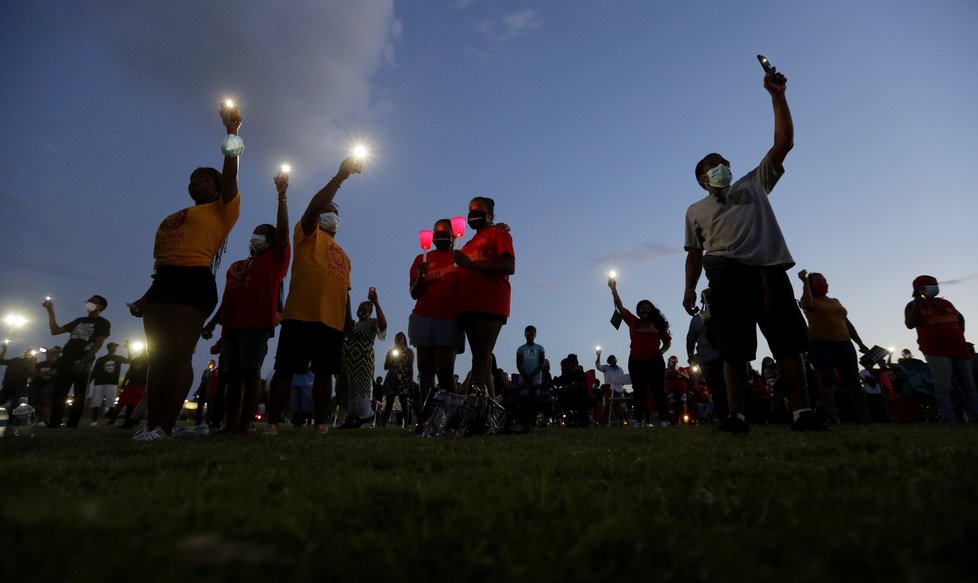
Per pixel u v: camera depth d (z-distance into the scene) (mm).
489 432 4965
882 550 812
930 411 9914
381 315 7266
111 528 817
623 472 1789
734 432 4207
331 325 5492
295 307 5266
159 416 4023
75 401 8750
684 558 839
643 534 948
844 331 7371
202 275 4113
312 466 1999
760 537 924
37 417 9641
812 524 967
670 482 1604
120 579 635
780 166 4480
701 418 13484
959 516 938
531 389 9023
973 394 6977
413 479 1612
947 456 1875
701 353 7180
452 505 1197
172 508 1009
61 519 844
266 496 1246
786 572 754
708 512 1158
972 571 754
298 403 9477
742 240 4293
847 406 9078
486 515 1063
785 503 1143
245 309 4715
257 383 4754
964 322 7172
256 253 4941
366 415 7957
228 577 680
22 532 787
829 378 7598
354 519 1025
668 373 12664
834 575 749
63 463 1959
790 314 4215
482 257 5137
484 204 5391
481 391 4926
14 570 653
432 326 5625
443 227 6000
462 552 870
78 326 8836
